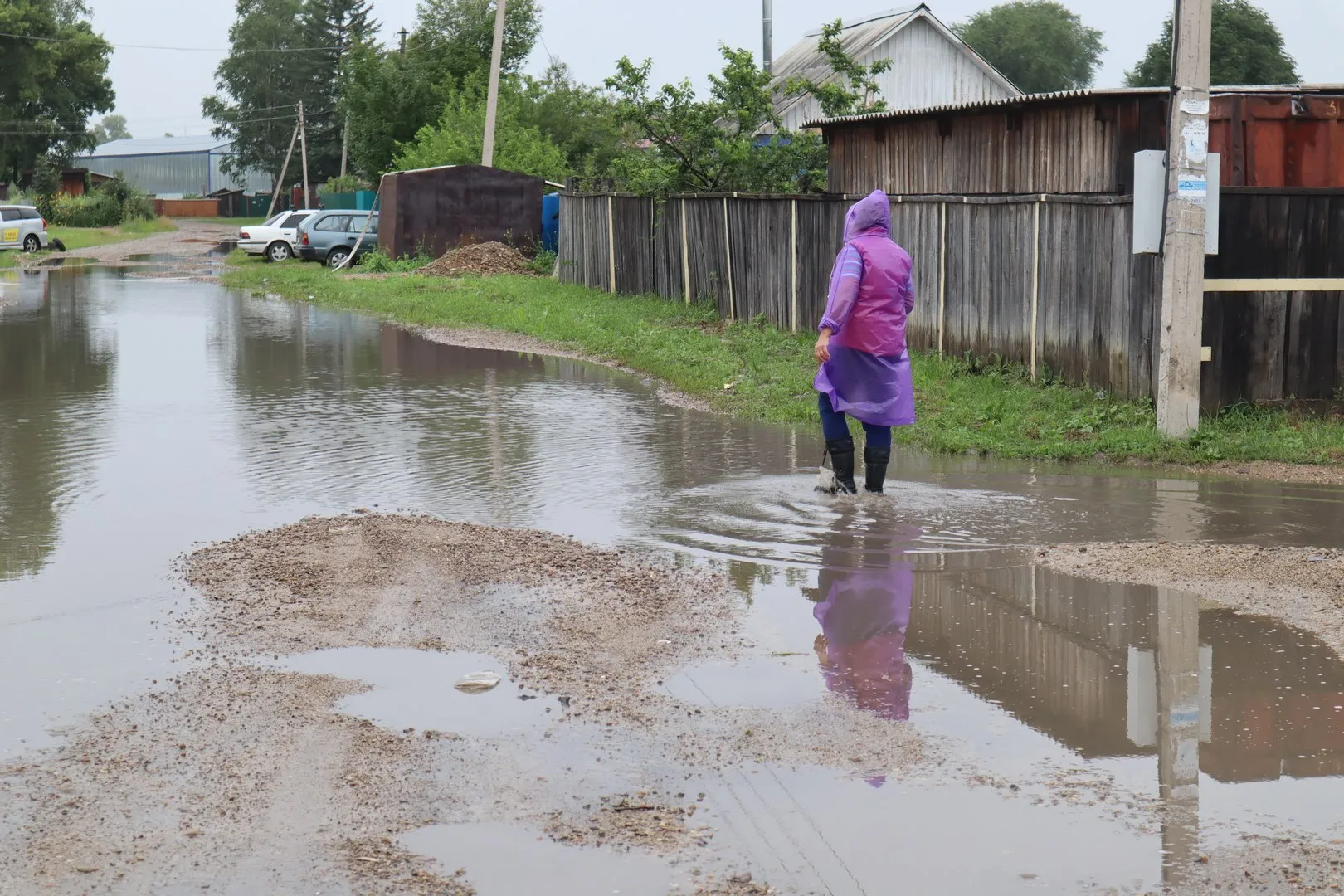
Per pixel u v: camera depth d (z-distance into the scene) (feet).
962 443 32.83
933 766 13.64
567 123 159.02
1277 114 38.45
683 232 66.95
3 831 12.23
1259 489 27.91
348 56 177.27
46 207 251.39
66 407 39.11
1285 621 18.43
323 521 24.54
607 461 30.91
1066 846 11.82
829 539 23.44
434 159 132.46
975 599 19.75
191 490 27.53
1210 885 11.10
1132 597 19.74
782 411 38.01
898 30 113.29
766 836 12.07
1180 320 32.35
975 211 43.42
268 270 112.78
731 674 16.53
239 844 11.98
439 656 17.20
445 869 11.50
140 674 16.53
